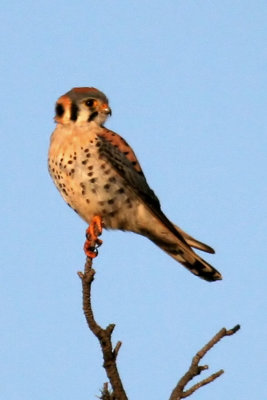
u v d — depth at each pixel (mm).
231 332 7520
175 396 7293
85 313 7918
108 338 7719
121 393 7613
